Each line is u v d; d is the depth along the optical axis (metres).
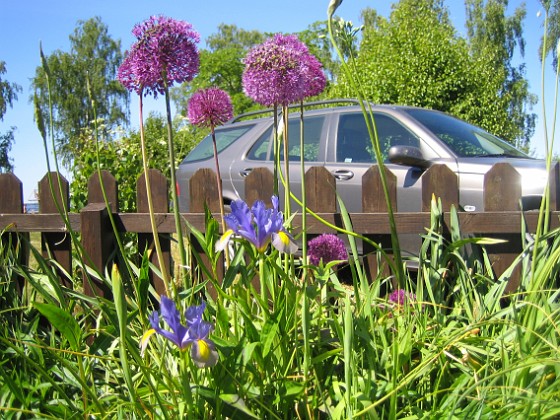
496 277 3.63
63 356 2.34
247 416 1.77
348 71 2.27
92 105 2.26
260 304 1.93
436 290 2.66
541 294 2.12
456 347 2.19
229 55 31.56
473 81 14.55
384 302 2.39
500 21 39.47
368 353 2.00
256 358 1.89
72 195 6.88
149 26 2.13
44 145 2.23
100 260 3.89
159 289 3.99
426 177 3.78
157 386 1.95
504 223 3.57
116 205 4.04
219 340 1.84
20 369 2.22
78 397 2.20
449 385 2.14
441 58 14.27
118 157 7.97
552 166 3.60
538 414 1.64
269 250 2.97
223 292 1.93
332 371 2.05
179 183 6.65
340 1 2.20
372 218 3.81
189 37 2.17
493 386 1.86
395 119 5.55
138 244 4.04
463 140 5.40
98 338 2.00
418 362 2.18
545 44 2.14
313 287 1.99
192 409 1.72
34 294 2.93
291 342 2.08
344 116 5.87
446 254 2.65
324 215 3.87
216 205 4.04
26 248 4.04
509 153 5.55
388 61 14.66
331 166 5.60
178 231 2.13
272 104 2.55
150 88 2.20
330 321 2.24
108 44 43.75
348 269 4.53
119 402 1.91
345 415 1.88
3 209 4.12
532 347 1.95
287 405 1.92
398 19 18.03
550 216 3.53
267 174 4.13
